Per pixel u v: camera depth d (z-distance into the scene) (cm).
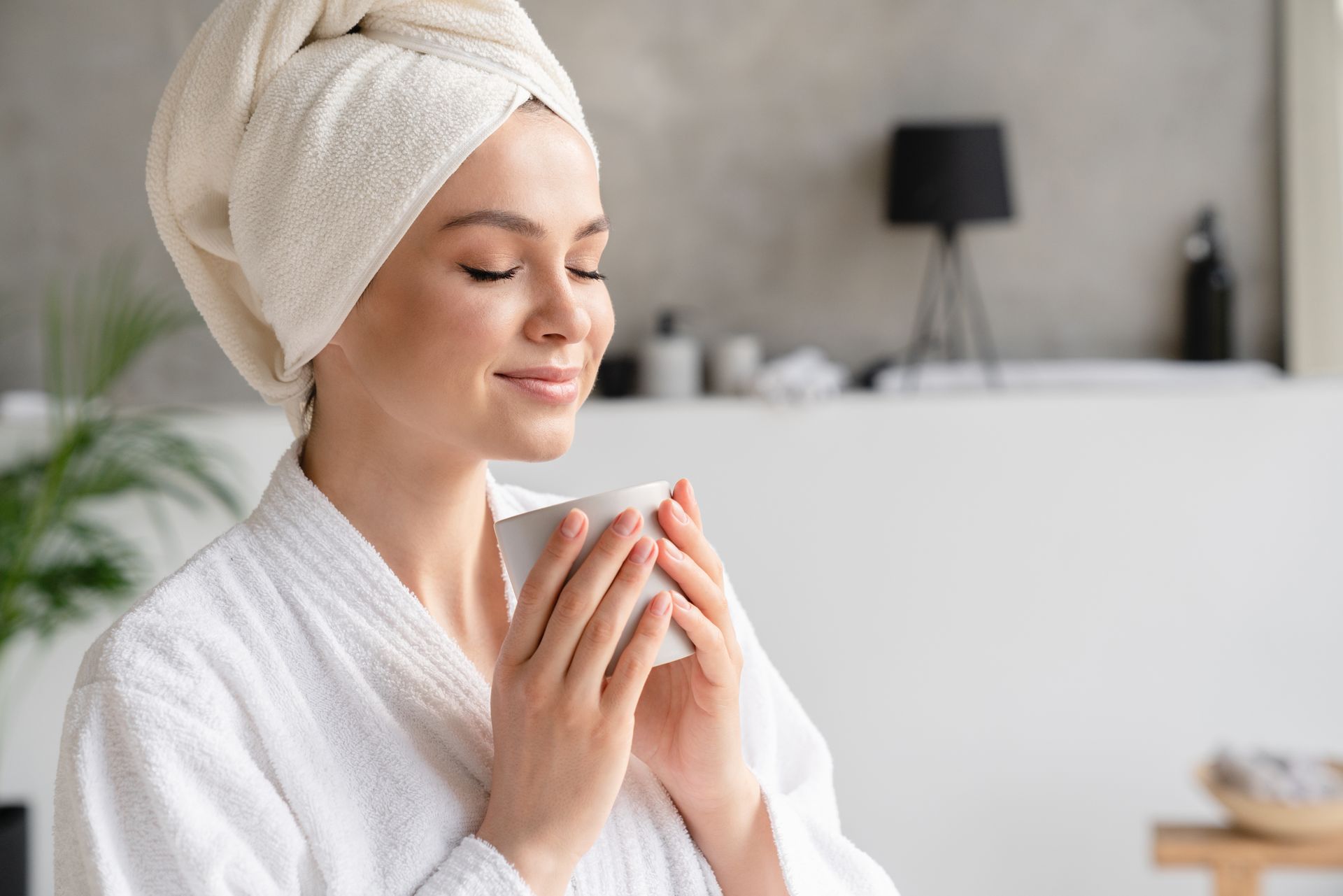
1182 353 324
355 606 70
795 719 93
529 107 67
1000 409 253
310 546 70
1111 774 254
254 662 67
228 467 260
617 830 74
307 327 68
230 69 69
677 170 329
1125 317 326
